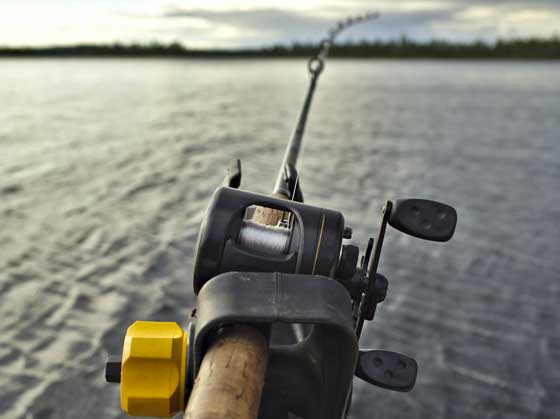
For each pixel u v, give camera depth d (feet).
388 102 165.48
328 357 4.31
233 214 4.88
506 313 30.40
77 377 23.15
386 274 34.53
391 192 55.98
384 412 22.22
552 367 25.45
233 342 3.96
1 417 20.72
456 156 76.69
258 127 107.24
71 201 49.67
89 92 208.23
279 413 4.66
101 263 34.86
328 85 264.52
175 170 64.75
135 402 3.98
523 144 88.33
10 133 94.73
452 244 40.24
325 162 70.64
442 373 24.90
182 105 155.63
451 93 207.10
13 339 25.66
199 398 3.67
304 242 4.81
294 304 3.84
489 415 22.45
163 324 4.22
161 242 38.93
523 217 48.42
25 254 35.99
